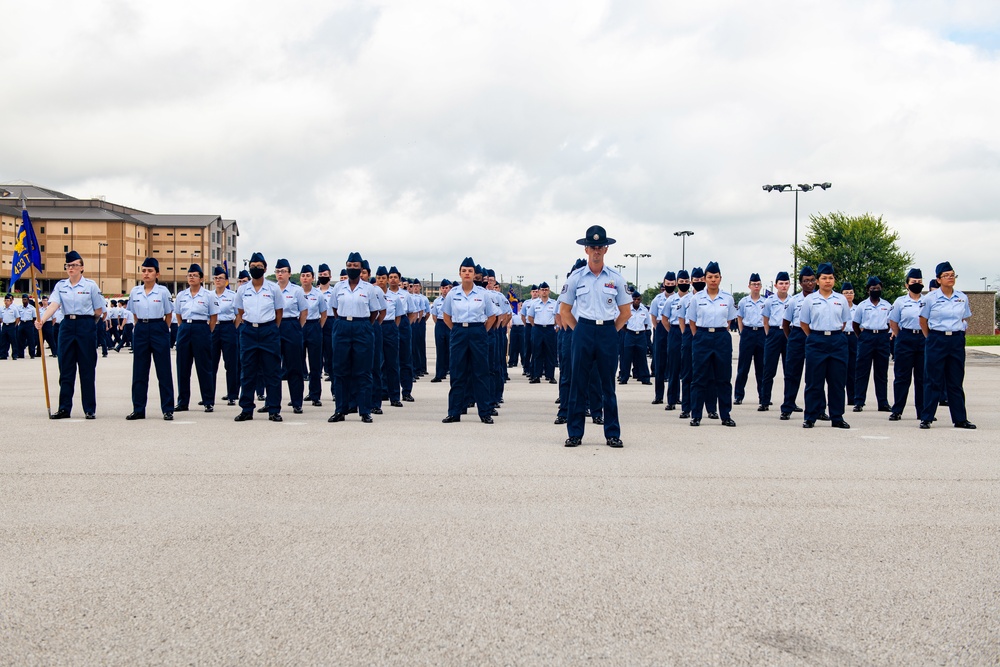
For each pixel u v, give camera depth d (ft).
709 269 41.91
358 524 21.68
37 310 43.65
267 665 13.66
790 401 47.09
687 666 13.70
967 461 31.35
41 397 53.98
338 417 42.52
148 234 321.32
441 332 70.79
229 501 24.09
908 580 17.72
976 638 14.83
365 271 52.49
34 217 299.38
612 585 17.29
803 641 14.66
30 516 22.43
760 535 20.90
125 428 39.52
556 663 13.76
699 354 41.96
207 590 16.93
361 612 15.81
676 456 32.04
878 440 36.88
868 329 50.47
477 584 17.29
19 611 15.87
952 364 41.22
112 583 17.31
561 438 36.88
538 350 71.20
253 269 43.11
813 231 220.84
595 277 34.35
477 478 27.40
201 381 48.29
